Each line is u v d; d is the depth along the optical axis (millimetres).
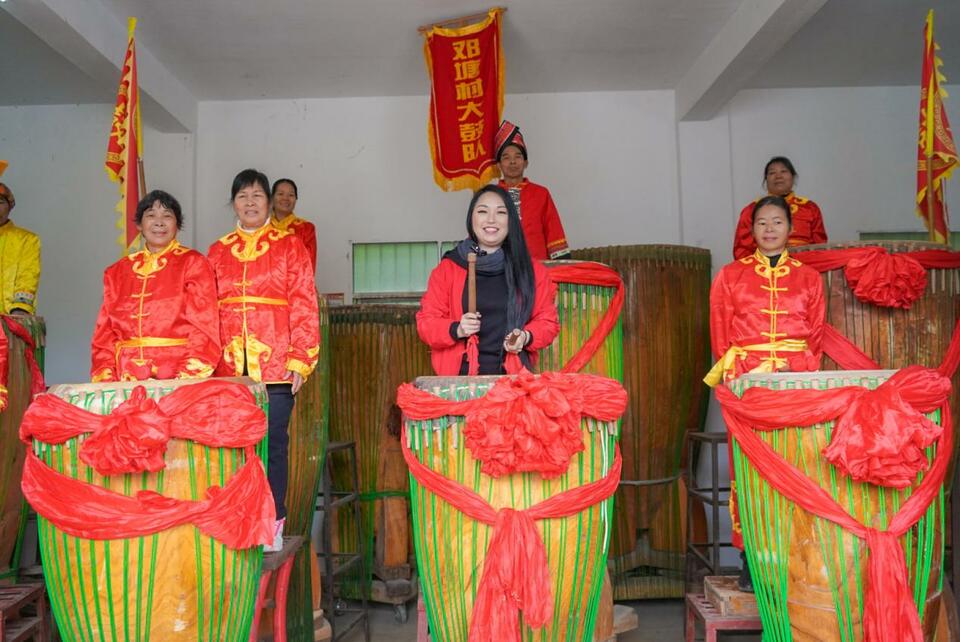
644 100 5344
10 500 3090
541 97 5352
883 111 5316
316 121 5332
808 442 1995
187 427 1812
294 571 3121
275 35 4434
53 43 3957
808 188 5277
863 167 5289
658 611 3939
